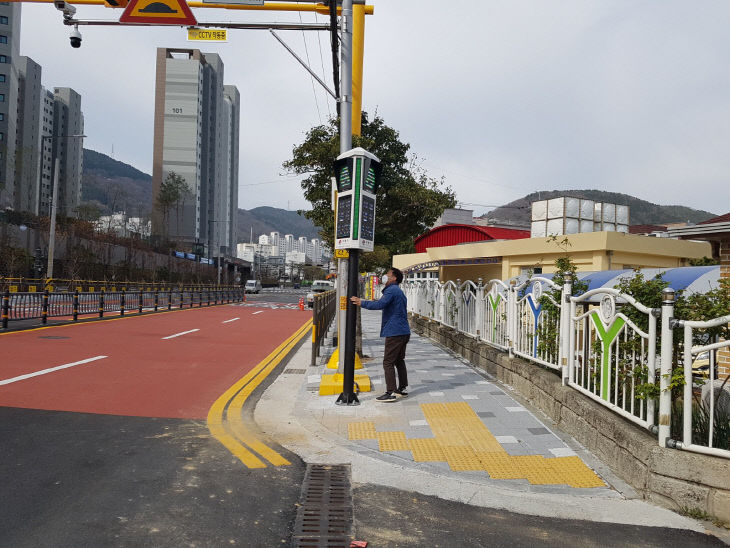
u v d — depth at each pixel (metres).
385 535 3.11
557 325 6.22
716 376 4.59
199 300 30.81
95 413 5.67
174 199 91.81
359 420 5.69
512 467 4.30
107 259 51.12
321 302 12.78
